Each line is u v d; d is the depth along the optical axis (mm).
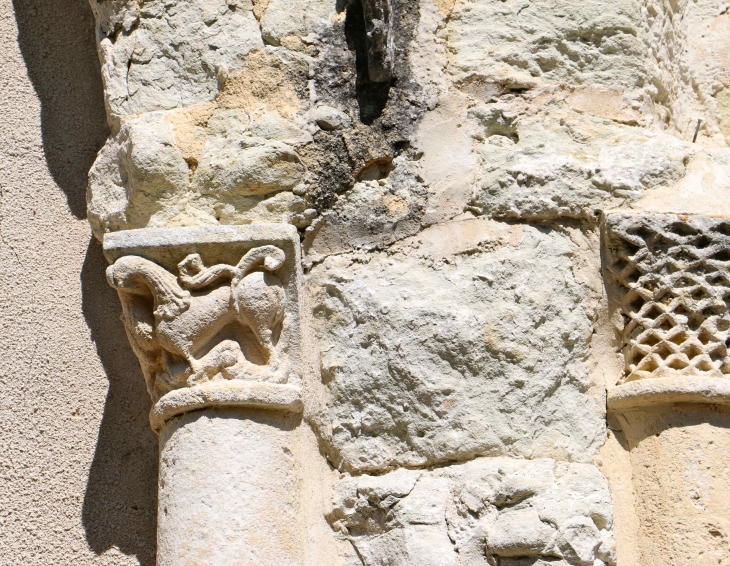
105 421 2977
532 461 2631
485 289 2732
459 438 2646
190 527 2543
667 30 3168
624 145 2857
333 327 2785
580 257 2791
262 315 2668
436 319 2709
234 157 2781
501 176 2811
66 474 2912
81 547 2850
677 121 3178
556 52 2928
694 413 2656
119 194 2873
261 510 2576
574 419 2688
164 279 2684
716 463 2604
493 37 2936
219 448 2605
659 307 2705
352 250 2826
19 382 2971
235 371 2654
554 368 2705
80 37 3391
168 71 2902
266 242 2715
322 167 2822
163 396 2689
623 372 2752
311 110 2855
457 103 2893
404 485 2637
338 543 2680
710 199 2814
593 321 2770
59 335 3037
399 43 2938
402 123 2873
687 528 2561
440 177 2844
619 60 2945
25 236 3113
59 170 3211
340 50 2920
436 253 2795
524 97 2893
